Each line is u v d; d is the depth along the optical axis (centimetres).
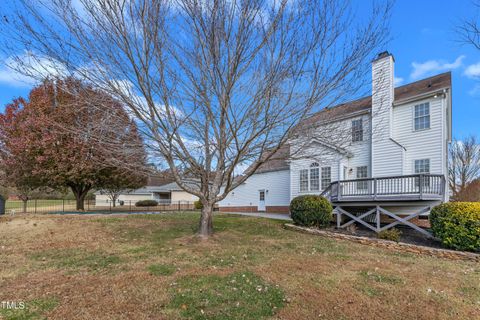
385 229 1019
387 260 639
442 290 442
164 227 990
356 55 629
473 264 634
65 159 1332
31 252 650
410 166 1251
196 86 634
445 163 1187
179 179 712
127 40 564
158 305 366
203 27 584
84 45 554
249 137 700
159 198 3772
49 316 332
